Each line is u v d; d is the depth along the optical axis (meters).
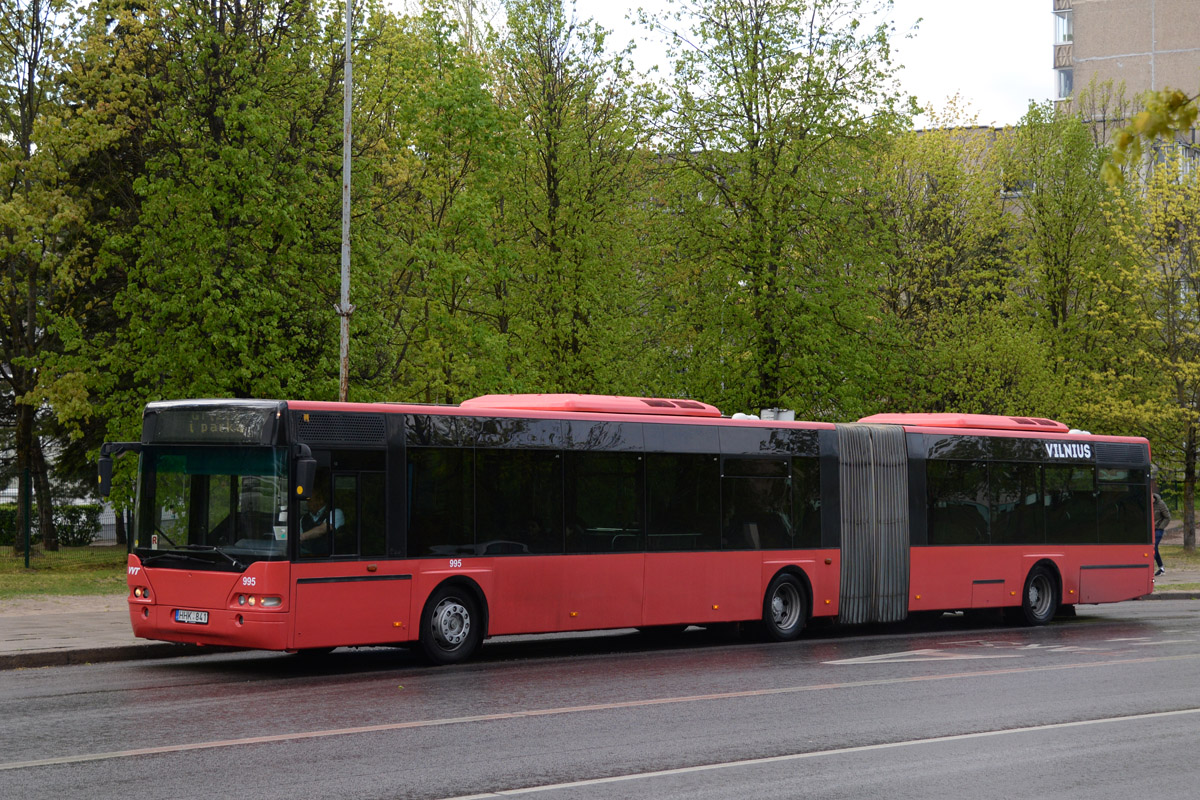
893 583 21.47
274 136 30.11
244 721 11.33
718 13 34.72
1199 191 42.00
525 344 31.88
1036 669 15.99
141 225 31.03
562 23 33.22
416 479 16.11
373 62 32.28
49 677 14.55
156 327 30.28
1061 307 44.47
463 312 30.73
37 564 32.47
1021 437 23.47
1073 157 44.41
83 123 31.55
